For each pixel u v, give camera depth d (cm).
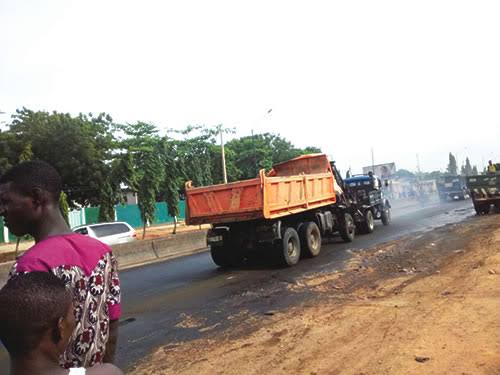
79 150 3450
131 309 848
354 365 465
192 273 1250
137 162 3975
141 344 618
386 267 1034
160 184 3109
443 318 591
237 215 1156
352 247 1472
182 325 701
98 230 1761
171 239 1866
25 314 149
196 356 546
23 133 3381
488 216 2148
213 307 805
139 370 517
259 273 1132
